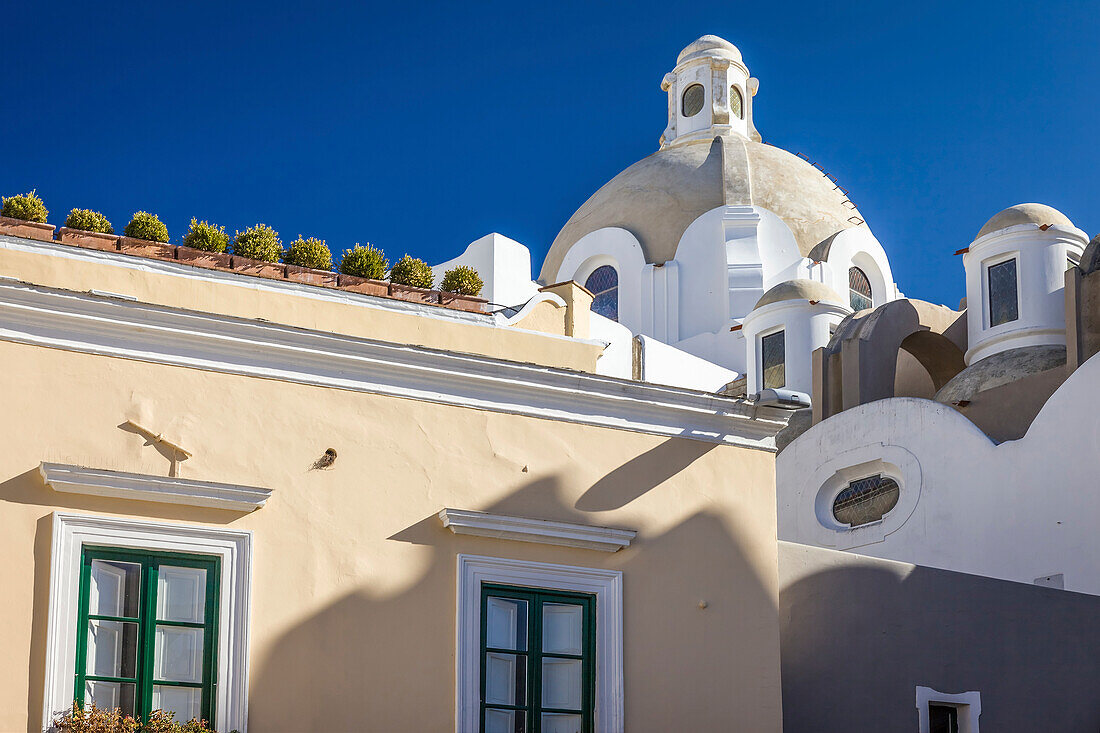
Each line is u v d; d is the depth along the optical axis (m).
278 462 10.93
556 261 43.84
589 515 12.06
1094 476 20.62
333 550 10.97
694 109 46.38
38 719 9.69
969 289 28.58
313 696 10.66
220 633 10.42
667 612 12.19
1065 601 16.36
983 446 22.38
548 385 12.07
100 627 10.12
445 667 11.17
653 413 12.57
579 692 11.70
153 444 10.52
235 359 10.96
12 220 11.44
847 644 14.69
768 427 13.07
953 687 15.22
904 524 23.14
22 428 10.12
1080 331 24.33
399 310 12.65
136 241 11.91
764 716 12.35
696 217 41.50
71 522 10.09
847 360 28.11
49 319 10.37
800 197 42.66
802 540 24.78
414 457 11.45
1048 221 27.75
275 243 12.80
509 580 11.59
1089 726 15.98
